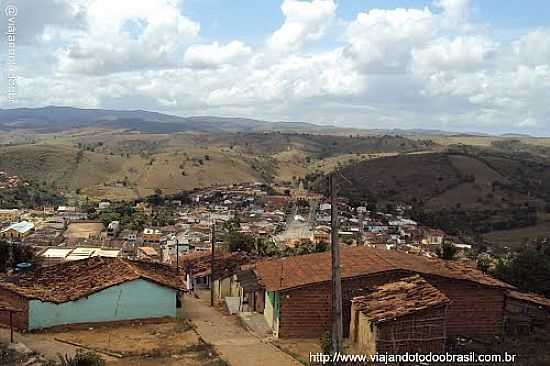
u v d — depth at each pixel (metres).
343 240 82.00
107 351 20.62
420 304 18.80
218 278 37.75
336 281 12.70
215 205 141.00
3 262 39.94
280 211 126.38
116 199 148.75
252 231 92.69
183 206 139.75
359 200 121.62
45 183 156.62
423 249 74.81
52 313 25.19
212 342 21.89
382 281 22.75
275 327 23.28
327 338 17.70
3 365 17.66
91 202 134.00
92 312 25.91
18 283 27.86
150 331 24.53
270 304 24.91
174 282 28.53
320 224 103.19
